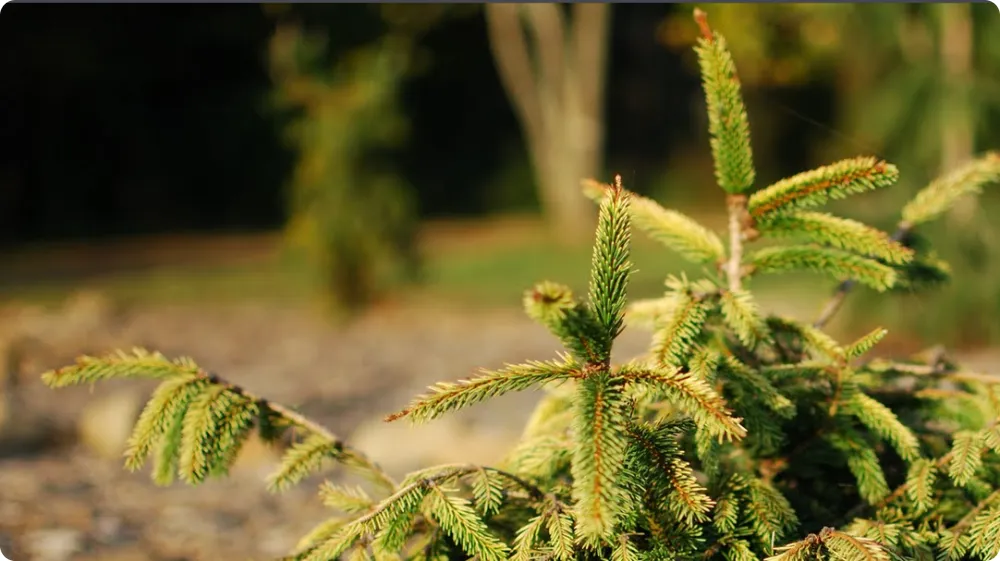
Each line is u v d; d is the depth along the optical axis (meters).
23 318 11.01
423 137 26.72
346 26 14.80
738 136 2.11
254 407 2.12
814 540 1.78
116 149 23.02
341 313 11.49
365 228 11.41
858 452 2.09
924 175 7.00
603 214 1.63
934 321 7.38
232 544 3.78
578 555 1.86
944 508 2.12
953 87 7.11
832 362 2.11
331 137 11.34
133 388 7.32
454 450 5.03
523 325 11.02
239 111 23.84
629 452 1.70
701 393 1.62
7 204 21.53
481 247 19.44
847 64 8.23
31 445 5.63
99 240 20.77
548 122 21.55
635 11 27.39
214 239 20.98
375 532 1.94
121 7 22.22
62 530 3.87
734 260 2.18
